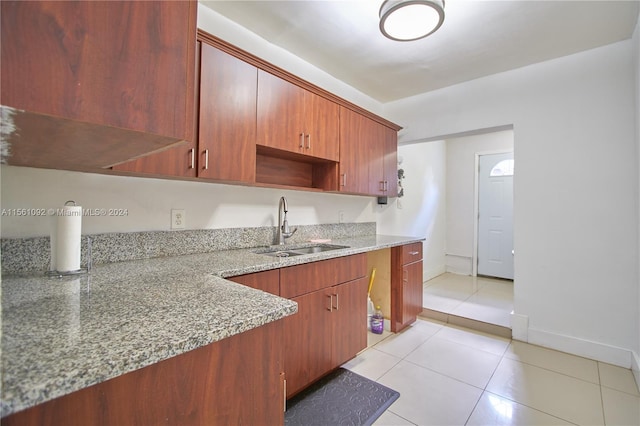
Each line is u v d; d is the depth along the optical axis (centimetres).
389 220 362
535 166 245
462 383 185
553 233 237
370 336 258
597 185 221
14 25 50
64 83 55
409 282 276
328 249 238
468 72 265
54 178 133
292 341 159
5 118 54
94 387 54
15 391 43
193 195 181
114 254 147
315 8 184
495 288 402
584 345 222
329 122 226
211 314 76
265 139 181
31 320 70
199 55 152
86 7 57
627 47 212
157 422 62
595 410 160
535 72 248
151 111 66
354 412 158
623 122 212
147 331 65
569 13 185
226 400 73
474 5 178
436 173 478
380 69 261
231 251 190
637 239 203
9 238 120
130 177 156
